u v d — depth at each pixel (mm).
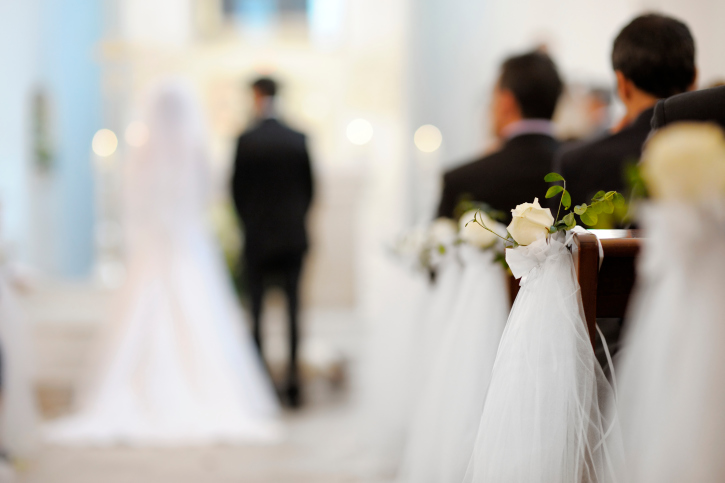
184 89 4578
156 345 4254
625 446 1382
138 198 4422
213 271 4520
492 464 1486
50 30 7652
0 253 3400
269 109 4918
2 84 6383
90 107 8078
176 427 4086
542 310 1479
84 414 4180
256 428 4070
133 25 7984
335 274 6648
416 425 2566
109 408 4133
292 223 4785
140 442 3904
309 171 4883
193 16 7961
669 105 1619
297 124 7906
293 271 4812
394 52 7660
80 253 8109
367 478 3230
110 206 7492
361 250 6617
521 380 1478
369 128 7527
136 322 4289
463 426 2086
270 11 8016
